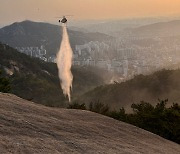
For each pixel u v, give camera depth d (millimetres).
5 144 6777
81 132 10039
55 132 8914
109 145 9297
